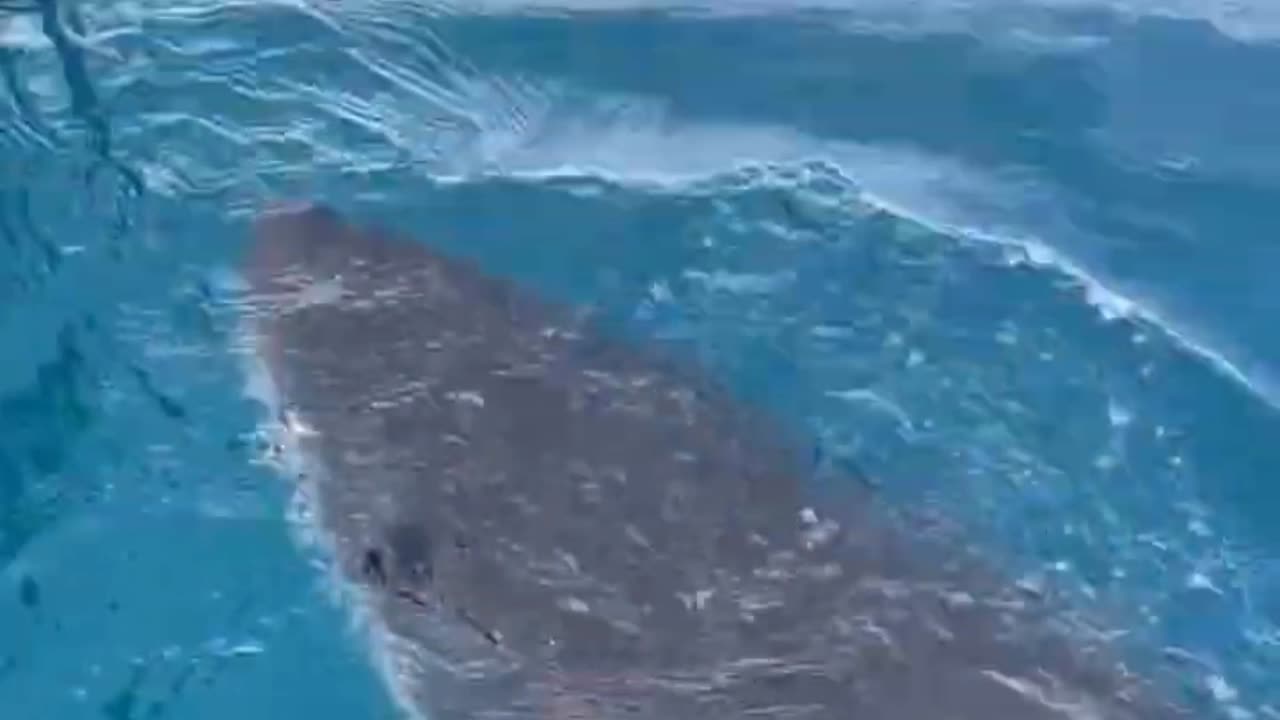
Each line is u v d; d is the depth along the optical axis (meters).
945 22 7.11
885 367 5.99
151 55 6.79
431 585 4.94
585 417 5.14
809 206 6.46
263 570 5.25
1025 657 4.80
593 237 6.31
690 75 6.92
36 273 6.10
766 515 4.97
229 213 6.29
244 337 5.66
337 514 5.15
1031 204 6.57
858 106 6.85
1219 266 6.40
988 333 6.13
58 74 6.73
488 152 6.61
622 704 4.74
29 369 5.85
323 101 6.70
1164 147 6.77
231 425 5.53
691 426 5.16
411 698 4.96
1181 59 7.02
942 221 6.46
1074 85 6.93
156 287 6.01
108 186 6.36
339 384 5.31
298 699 5.03
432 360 5.30
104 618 5.28
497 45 6.95
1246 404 5.96
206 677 5.14
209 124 6.57
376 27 6.91
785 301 6.18
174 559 5.35
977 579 4.97
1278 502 5.70
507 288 5.65
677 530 4.92
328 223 5.93
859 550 4.95
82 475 5.56
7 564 5.42
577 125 6.74
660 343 5.79
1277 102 6.90
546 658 4.82
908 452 5.71
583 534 4.91
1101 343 6.11
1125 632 5.09
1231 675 5.15
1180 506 5.66
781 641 4.76
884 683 4.69
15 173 6.40
